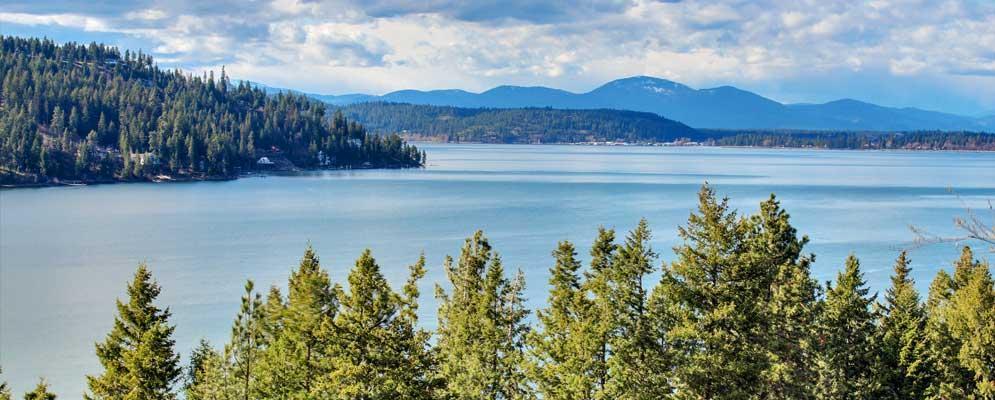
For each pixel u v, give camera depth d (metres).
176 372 48.66
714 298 43.34
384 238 152.50
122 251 138.25
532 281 106.56
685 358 43.91
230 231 164.50
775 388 47.53
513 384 53.69
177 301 98.31
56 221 182.88
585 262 119.19
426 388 45.75
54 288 107.75
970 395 47.28
